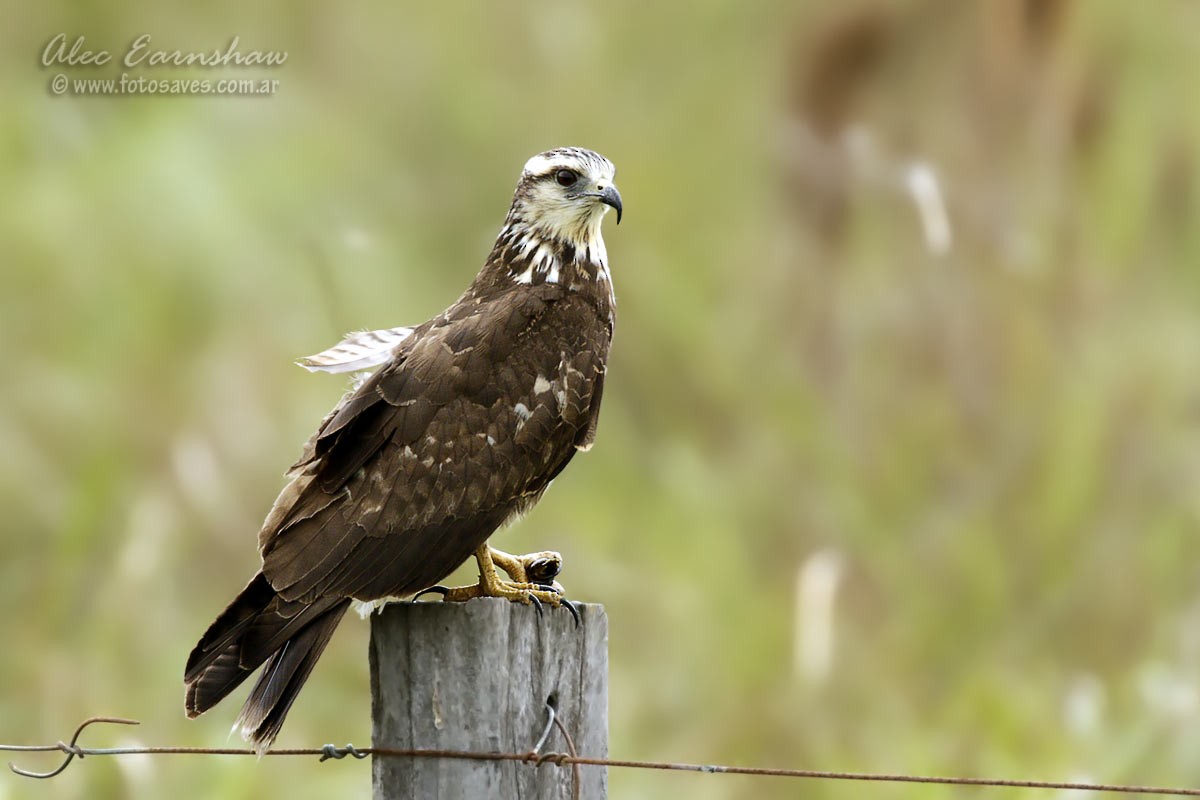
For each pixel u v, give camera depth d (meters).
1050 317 15.08
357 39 18.38
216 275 15.33
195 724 11.12
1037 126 16.02
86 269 15.48
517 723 6.35
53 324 15.29
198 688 6.74
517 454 7.69
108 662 11.60
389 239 15.93
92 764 10.46
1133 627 12.57
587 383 8.06
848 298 15.81
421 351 7.74
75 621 12.13
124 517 12.91
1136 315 15.20
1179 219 15.73
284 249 15.33
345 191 17.02
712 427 15.16
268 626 6.93
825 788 11.11
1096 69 16.23
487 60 18.34
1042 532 13.27
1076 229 15.48
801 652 10.55
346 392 8.01
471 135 17.78
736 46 17.80
